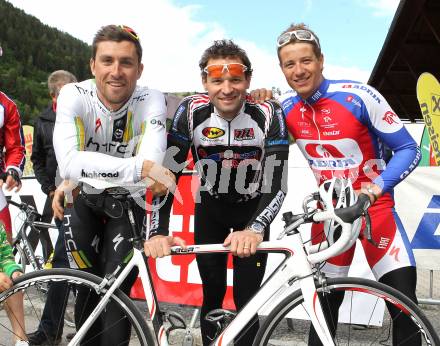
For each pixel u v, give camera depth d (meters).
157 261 3.64
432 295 3.42
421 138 5.38
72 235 2.11
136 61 2.01
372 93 2.13
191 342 1.98
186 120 2.22
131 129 2.12
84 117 2.07
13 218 4.50
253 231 1.89
